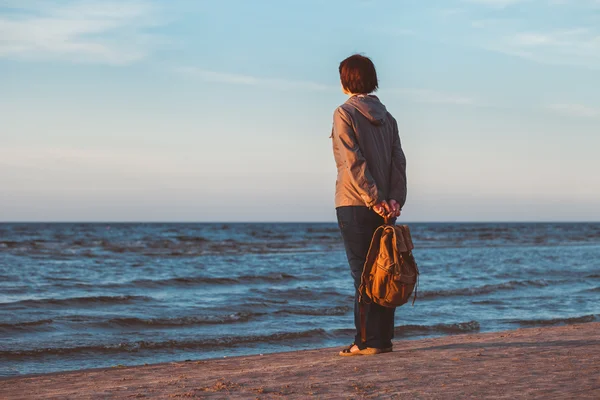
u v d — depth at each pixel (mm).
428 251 33906
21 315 9812
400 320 9703
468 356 4012
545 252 33281
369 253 3812
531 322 9492
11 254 25531
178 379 3789
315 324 9430
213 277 16906
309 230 77125
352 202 3852
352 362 3891
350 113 3838
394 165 3973
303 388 3137
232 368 4648
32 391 3711
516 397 2781
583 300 12430
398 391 2979
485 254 30828
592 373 3312
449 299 12547
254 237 52906
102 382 4039
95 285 15086
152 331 8578
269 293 13273
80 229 78000
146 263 22578
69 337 7949
